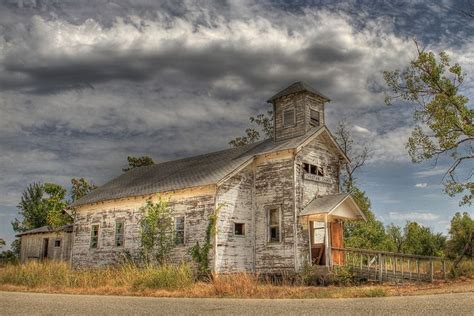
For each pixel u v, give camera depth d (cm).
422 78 2525
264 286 1833
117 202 3000
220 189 2456
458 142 2459
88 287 1925
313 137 2606
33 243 3966
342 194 2491
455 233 3272
